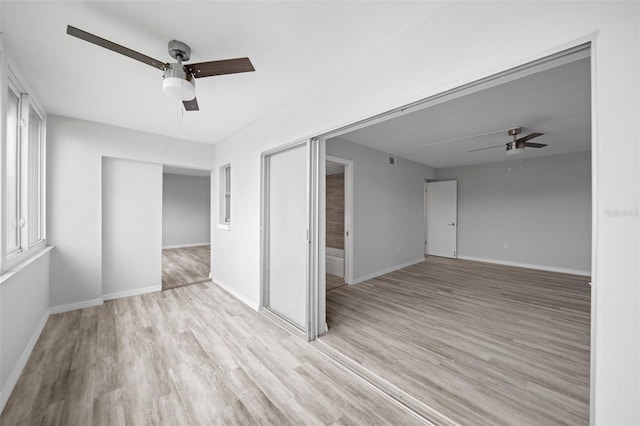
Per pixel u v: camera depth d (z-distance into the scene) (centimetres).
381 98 185
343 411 166
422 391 182
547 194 552
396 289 416
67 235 324
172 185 857
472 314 316
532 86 243
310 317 257
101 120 337
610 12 98
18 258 223
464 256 668
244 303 357
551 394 178
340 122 217
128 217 380
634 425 94
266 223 331
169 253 753
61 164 320
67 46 186
